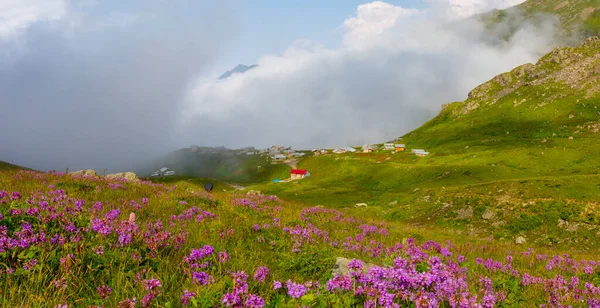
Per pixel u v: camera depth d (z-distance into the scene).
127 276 6.12
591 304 7.10
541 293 7.98
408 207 55.66
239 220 14.27
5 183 16.27
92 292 5.54
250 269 7.50
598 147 117.25
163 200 16.81
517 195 49.53
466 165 117.94
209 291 5.39
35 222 7.91
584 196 46.12
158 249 7.64
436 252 11.58
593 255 27.88
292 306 5.15
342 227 19.94
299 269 8.83
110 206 13.16
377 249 12.08
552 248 34.44
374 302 4.95
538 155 120.56
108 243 7.33
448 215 46.91
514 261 15.98
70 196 14.23
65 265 5.88
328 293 5.52
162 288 5.59
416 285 5.49
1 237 6.37
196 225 12.13
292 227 15.27
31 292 5.23
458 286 5.91
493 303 5.81
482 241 30.09
